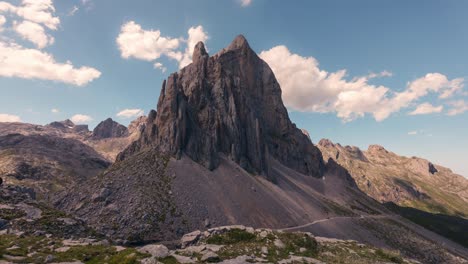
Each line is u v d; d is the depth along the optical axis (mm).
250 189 164000
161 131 175125
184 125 175375
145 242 101188
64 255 38406
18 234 54562
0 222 64125
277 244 63969
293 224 149125
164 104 183625
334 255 62750
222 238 70812
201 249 53375
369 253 68688
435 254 170625
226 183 159375
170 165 152375
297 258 55031
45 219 74438
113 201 120000
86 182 138375
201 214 126625
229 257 51156
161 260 38250
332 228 161250
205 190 144500
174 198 129500
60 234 71438
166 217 115938
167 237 106375
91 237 79250
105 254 40156
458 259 172125
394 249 159000
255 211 146000
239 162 193000
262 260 50625
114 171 143750
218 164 174750
